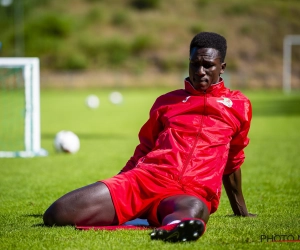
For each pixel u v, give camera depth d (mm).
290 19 196125
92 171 27281
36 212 16984
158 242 11805
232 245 11789
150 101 105438
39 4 197375
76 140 35062
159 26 187625
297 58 182375
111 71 168125
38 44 177250
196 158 13172
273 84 166375
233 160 14562
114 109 86062
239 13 196625
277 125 55438
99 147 38312
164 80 164500
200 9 198625
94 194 13125
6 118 69625
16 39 178000
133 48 178125
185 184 12938
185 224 11234
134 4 199750
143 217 13547
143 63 172250
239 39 184125
